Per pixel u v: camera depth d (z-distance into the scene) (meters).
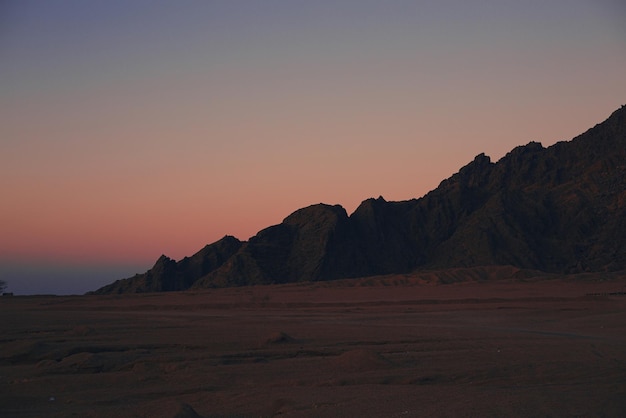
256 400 21.36
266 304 72.38
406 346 35.22
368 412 17.84
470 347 34.50
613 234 108.69
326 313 61.16
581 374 25.05
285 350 34.00
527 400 17.69
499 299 70.81
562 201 121.12
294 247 117.31
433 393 20.44
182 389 24.23
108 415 19.30
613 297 68.50
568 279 88.50
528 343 35.84
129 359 31.05
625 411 16.47
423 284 92.75
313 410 18.70
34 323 51.34
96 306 74.50
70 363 29.47
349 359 28.28
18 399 22.98
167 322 51.91
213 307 71.50
